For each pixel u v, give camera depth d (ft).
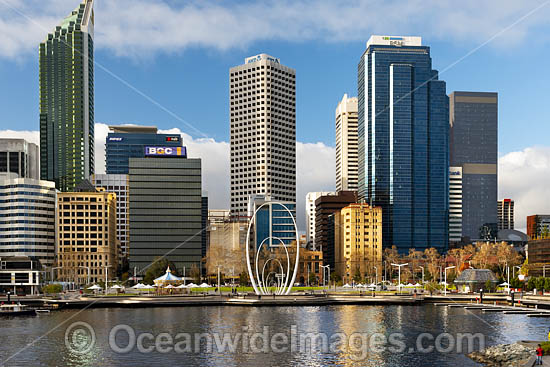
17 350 318.04
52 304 566.77
